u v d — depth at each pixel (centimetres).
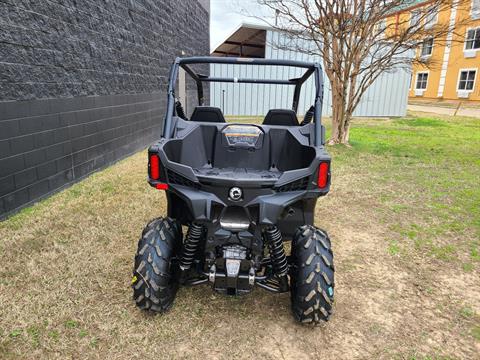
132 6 775
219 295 295
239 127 324
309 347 244
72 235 388
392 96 1812
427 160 807
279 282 259
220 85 1659
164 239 256
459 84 2627
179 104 371
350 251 383
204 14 1478
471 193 575
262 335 253
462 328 269
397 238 416
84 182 584
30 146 469
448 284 327
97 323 256
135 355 230
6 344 234
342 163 768
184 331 253
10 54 428
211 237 243
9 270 316
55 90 518
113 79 702
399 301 300
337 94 945
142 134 865
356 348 245
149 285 246
